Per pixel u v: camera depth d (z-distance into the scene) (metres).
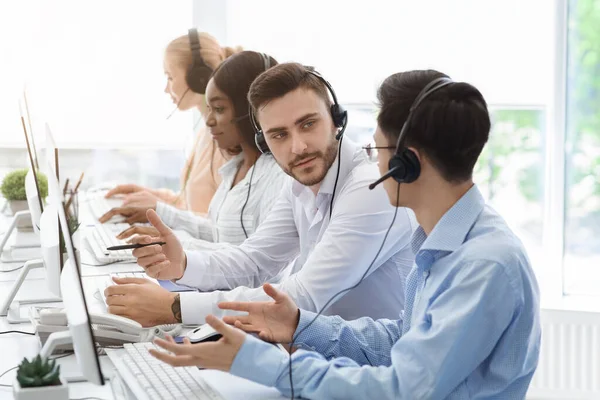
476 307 1.17
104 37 3.31
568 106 3.28
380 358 1.47
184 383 1.25
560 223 3.29
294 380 1.25
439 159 1.24
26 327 1.72
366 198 1.73
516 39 3.24
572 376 3.03
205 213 3.12
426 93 1.23
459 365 1.17
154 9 3.34
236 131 2.54
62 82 3.30
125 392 1.25
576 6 3.24
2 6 3.24
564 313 3.01
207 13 3.49
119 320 1.50
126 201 2.99
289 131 1.74
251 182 2.49
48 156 1.69
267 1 3.38
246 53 2.52
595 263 3.32
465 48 3.26
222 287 2.04
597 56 3.25
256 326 1.44
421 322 1.22
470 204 1.27
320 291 1.69
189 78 3.11
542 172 3.31
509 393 1.25
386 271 1.79
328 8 3.32
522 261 1.22
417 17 3.27
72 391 1.28
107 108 3.36
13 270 2.29
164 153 3.48
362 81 3.32
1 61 3.26
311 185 1.81
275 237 2.11
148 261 1.91
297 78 1.73
